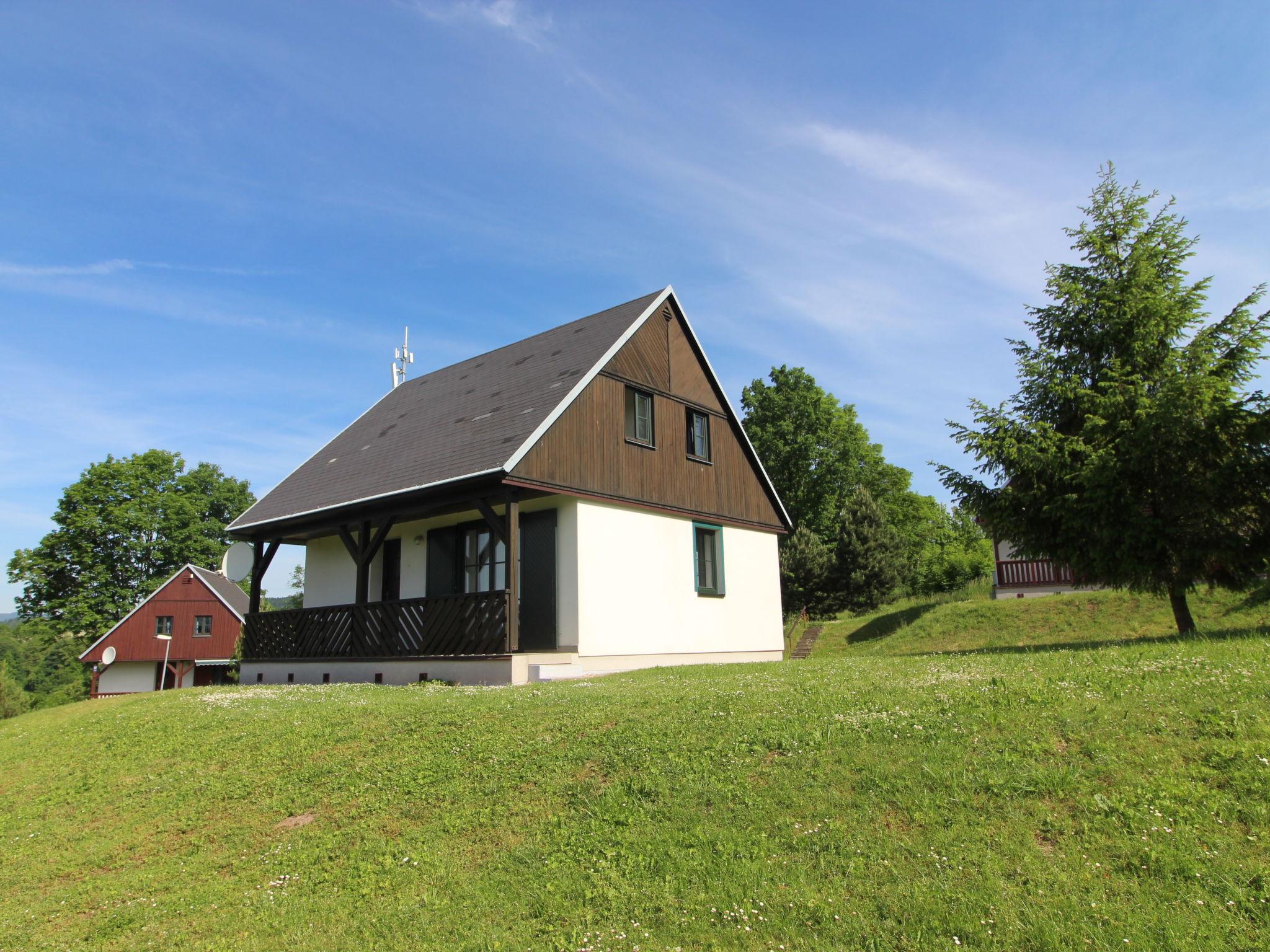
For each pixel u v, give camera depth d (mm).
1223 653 7730
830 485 43594
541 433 13992
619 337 16438
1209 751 5234
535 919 4855
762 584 19859
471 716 8930
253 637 19219
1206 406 12305
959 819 4938
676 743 6848
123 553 44938
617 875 5105
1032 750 5594
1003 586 27328
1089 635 20500
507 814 6316
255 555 19938
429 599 14531
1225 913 3889
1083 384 14625
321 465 20328
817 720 6789
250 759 9023
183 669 40906
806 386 44094
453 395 19562
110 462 45750
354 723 9453
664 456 17156
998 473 14867
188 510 47156
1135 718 5855
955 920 4074
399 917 5176
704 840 5246
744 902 4559
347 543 16609
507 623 13055
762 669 11828
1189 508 12602
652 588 16234
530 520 15508
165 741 10500
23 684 69000
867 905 4336
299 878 6098
